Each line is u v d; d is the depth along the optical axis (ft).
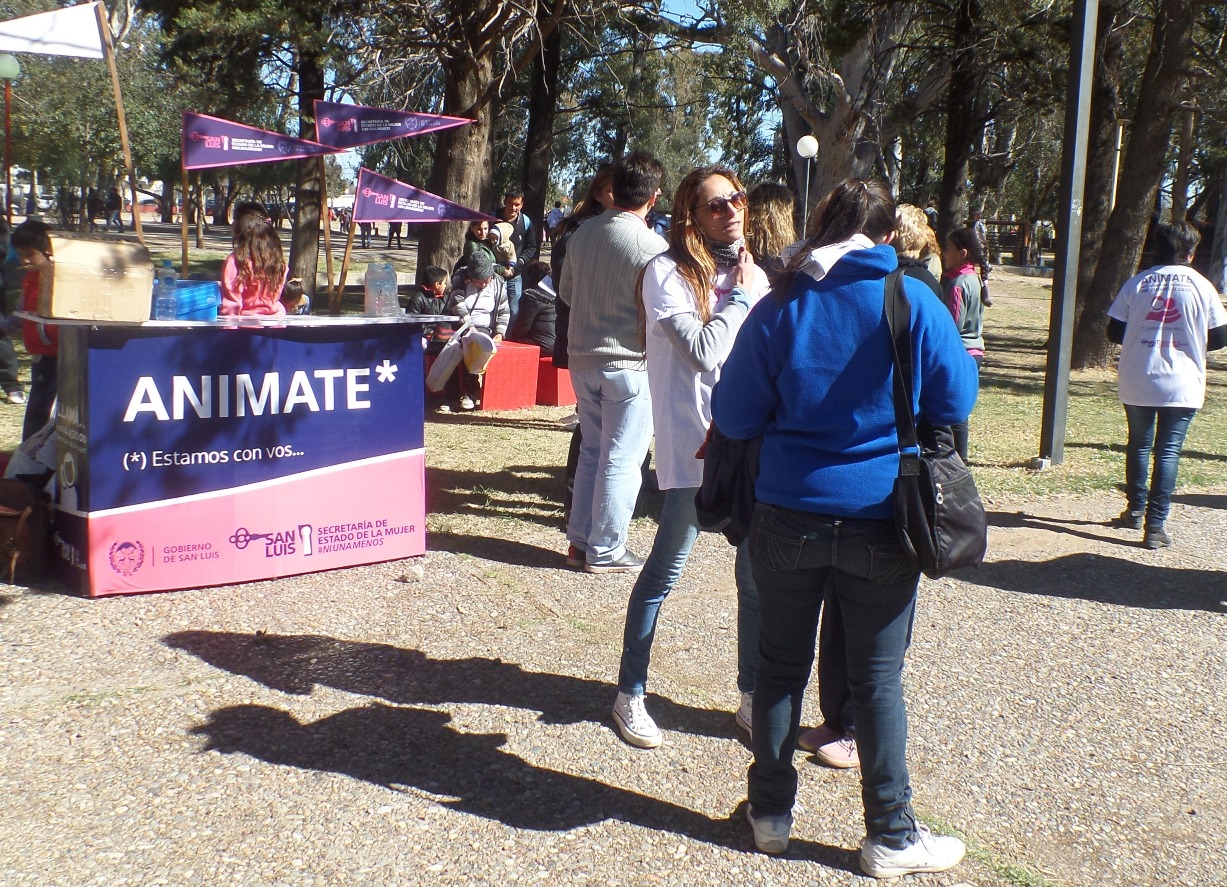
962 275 20.24
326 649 14.25
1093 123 51.16
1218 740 12.72
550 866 9.71
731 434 9.54
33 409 19.13
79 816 10.21
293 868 9.53
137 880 9.28
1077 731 12.82
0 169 101.71
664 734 12.33
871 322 8.82
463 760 11.52
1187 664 14.99
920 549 8.71
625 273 16.31
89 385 15.01
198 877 9.36
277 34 45.39
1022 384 44.80
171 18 49.14
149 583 15.78
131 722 12.07
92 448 15.12
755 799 9.98
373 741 11.85
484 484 23.53
